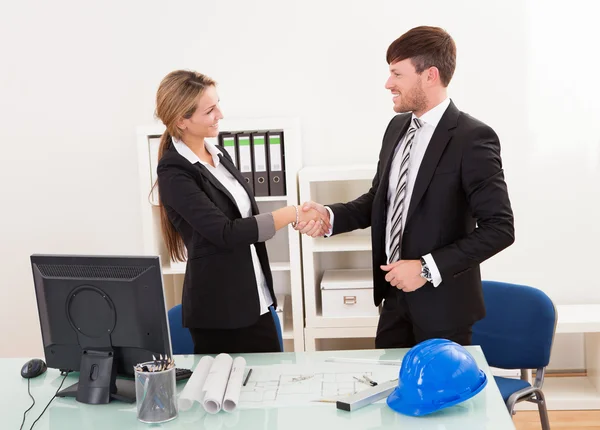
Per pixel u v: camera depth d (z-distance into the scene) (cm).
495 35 349
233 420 175
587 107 350
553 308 251
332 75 360
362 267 374
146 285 187
